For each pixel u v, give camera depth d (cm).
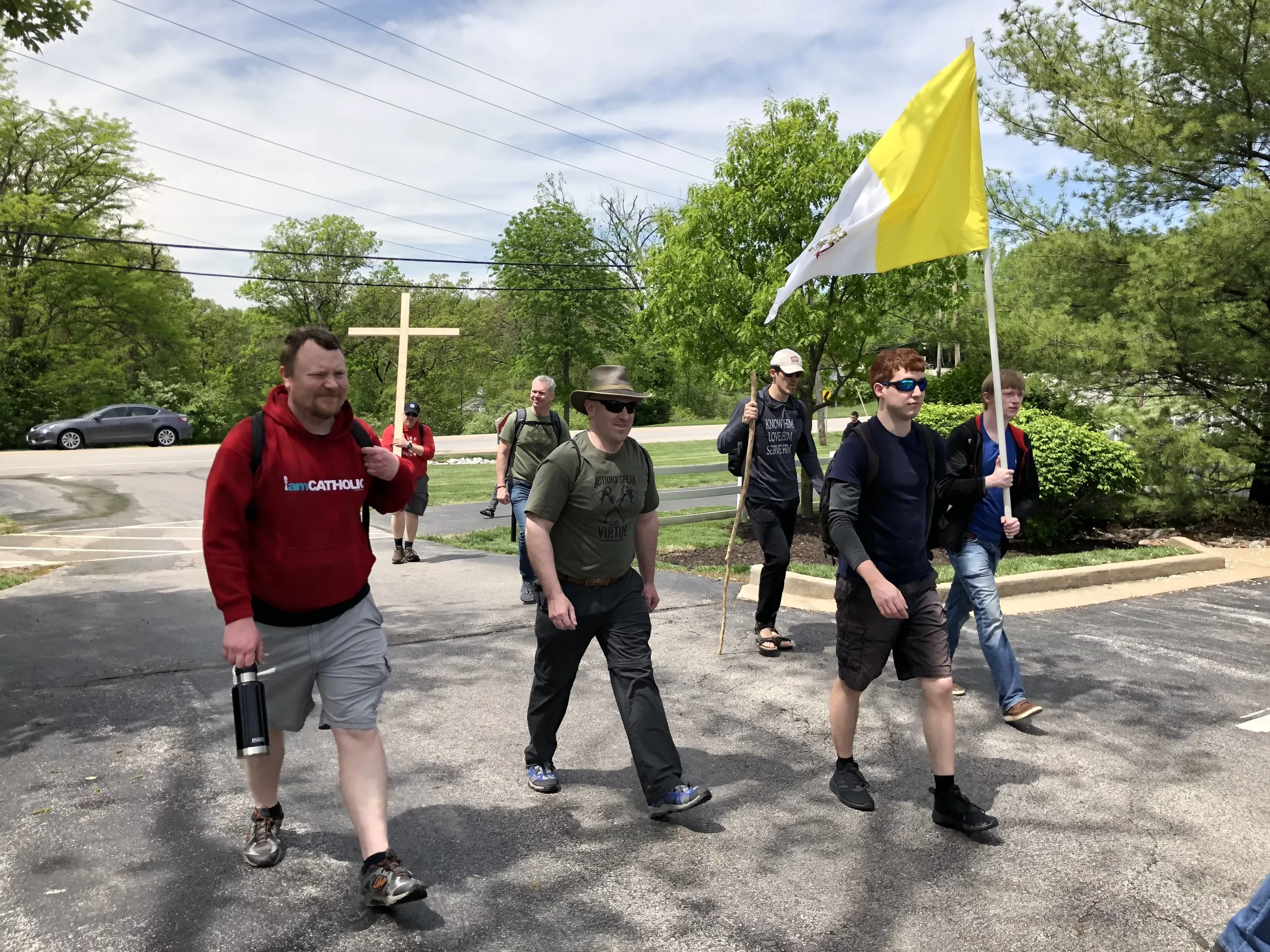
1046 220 1466
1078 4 1331
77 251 4128
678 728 501
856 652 395
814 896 332
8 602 799
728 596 821
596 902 327
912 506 388
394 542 1087
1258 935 265
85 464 2584
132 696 541
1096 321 1312
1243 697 563
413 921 312
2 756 451
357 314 5059
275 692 322
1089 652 659
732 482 1911
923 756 464
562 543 394
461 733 489
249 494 307
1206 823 393
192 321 6262
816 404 1401
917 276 1205
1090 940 307
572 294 4225
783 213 1206
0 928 304
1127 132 1252
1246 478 1270
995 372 492
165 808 395
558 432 769
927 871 351
